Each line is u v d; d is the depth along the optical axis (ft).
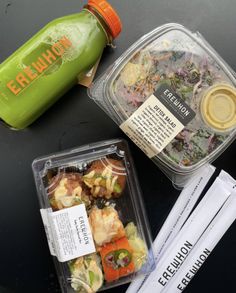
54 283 2.36
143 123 2.05
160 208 2.36
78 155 2.23
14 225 2.34
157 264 2.37
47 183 2.17
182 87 2.06
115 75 2.08
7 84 2.03
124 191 2.24
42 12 2.26
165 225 2.36
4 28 2.25
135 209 2.26
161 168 2.28
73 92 2.30
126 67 2.08
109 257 2.15
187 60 2.09
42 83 2.05
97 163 2.20
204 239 2.37
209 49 2.10
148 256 2.28
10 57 2.05
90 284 2.16
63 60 2.04
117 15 2.21
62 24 2.03
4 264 2.34
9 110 2.07
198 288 2.41
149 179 2.35
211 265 2.40
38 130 2.31
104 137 2.33
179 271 2.38
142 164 2.35
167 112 2.04
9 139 2.31
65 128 2.32
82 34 2.03
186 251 2.37
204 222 2.37
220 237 2.38
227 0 2.30
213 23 2.30
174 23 2.15
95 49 2.08
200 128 2.08
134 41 2.29
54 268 2.35
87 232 2.12
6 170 2.32
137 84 2.07
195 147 2.11
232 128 2.08
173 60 2.08
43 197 2.18
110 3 2.26
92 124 2.32
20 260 2.35
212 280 2.41
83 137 2.33
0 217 2.33
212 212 2.36
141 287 2.37
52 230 2.12
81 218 2.12
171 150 2.10
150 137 2.06
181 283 2.38
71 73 2.08
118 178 2.19
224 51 2.31
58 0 2.26
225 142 2.12
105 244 2.15
